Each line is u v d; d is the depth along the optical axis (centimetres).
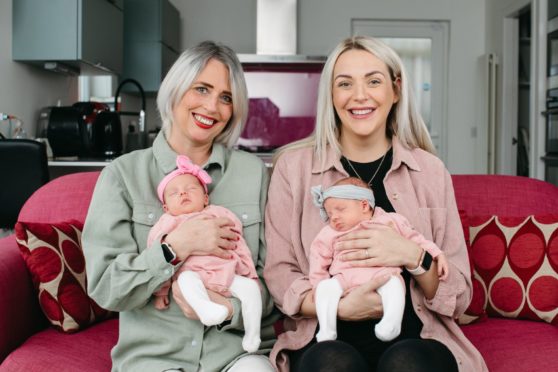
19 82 362
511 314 180
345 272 138
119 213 148
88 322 169
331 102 167
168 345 141
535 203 197
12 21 353
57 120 363
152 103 586
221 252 139
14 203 271
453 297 142
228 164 165
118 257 140
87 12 364
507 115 554
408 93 171
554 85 438
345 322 142
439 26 610
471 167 610
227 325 138
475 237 187
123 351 144
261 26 561
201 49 158
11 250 167
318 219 158
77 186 197
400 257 136
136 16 507
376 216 149
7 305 152
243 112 168
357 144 167
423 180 164
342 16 596
